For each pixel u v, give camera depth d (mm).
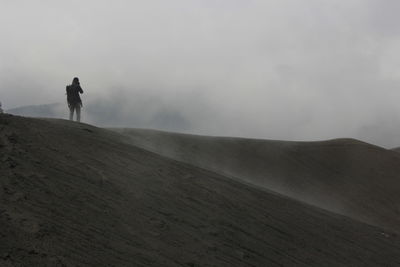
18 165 9375
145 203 10531
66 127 15312
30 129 12883
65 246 6711
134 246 7855
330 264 12188
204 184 14617
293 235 13375
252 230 12109
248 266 9516
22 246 6207
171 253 8289
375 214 28375
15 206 7422
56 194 8703
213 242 9984
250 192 16359
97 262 6621
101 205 9164
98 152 13367
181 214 10867
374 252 15555
